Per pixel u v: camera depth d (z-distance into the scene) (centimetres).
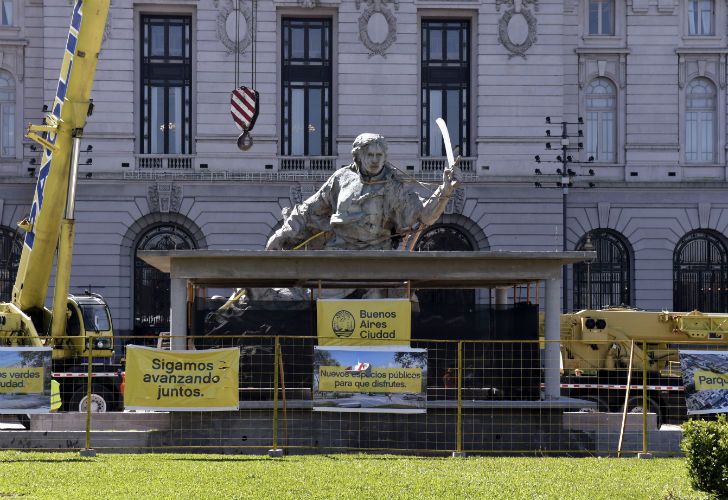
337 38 5800
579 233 5903
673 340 3150
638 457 2122
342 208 2495
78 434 2202
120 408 2980
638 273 5903
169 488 1683
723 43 5966
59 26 5684
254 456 2078
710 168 5953
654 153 5947
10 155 5756
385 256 2284
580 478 1811
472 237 5816
